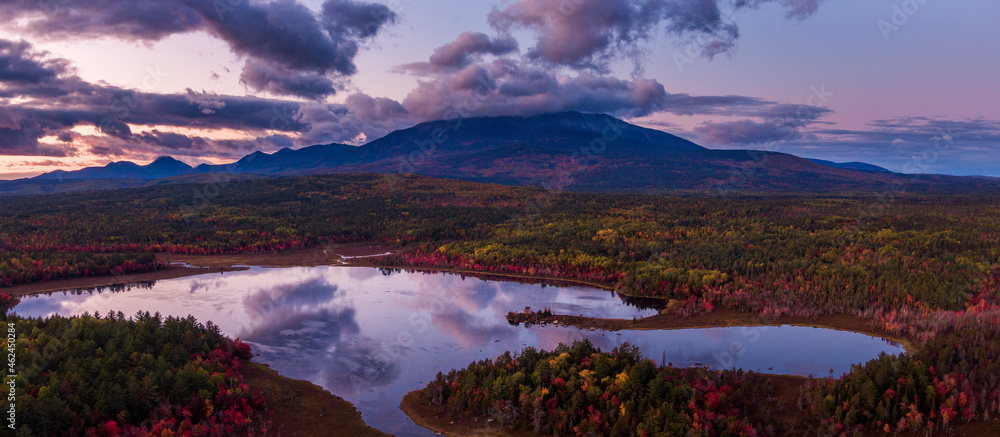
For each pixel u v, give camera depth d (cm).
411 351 14988
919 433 9881
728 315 18238
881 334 16188
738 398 11100
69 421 9819
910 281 19488
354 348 15200
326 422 10919
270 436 10356
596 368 11806
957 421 10125
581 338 16200
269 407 11450
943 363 11356
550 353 13050
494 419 10888
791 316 17862
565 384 11325
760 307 18488
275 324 17550
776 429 10338
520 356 12962
